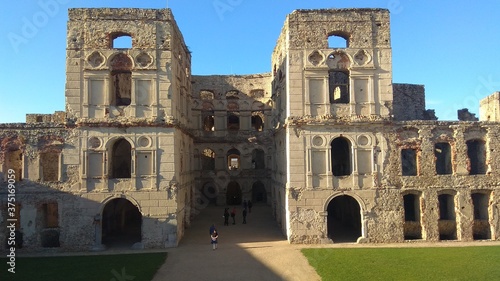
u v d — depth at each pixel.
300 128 30.27
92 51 30.16
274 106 42.50
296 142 30.16
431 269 22.30
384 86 30.88
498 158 31.30
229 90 54.91
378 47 31.12
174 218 29.70
